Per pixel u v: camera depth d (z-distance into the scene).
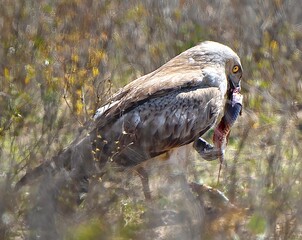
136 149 18.56
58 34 24.83
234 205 17.09
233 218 16.67
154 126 18.75
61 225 16.08
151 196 17.84
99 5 25.94
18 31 24.72
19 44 24.19
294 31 26.39
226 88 19.92
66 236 15.91
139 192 18.34
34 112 20.33
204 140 20.67
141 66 24.33
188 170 18.89
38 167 17.09
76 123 19.23
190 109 19.05
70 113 19.67
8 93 21.41
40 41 24.22
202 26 25.72
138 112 18.77
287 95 23.41
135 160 18.41
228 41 25.44
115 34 25.23
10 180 16.97
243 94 23.39
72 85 21.77
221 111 19.73
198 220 16.38
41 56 23.67
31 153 17.62
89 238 15.82
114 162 18.12
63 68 22.84
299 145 19.22
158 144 18.80
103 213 16.48
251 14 26.19
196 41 25.22
